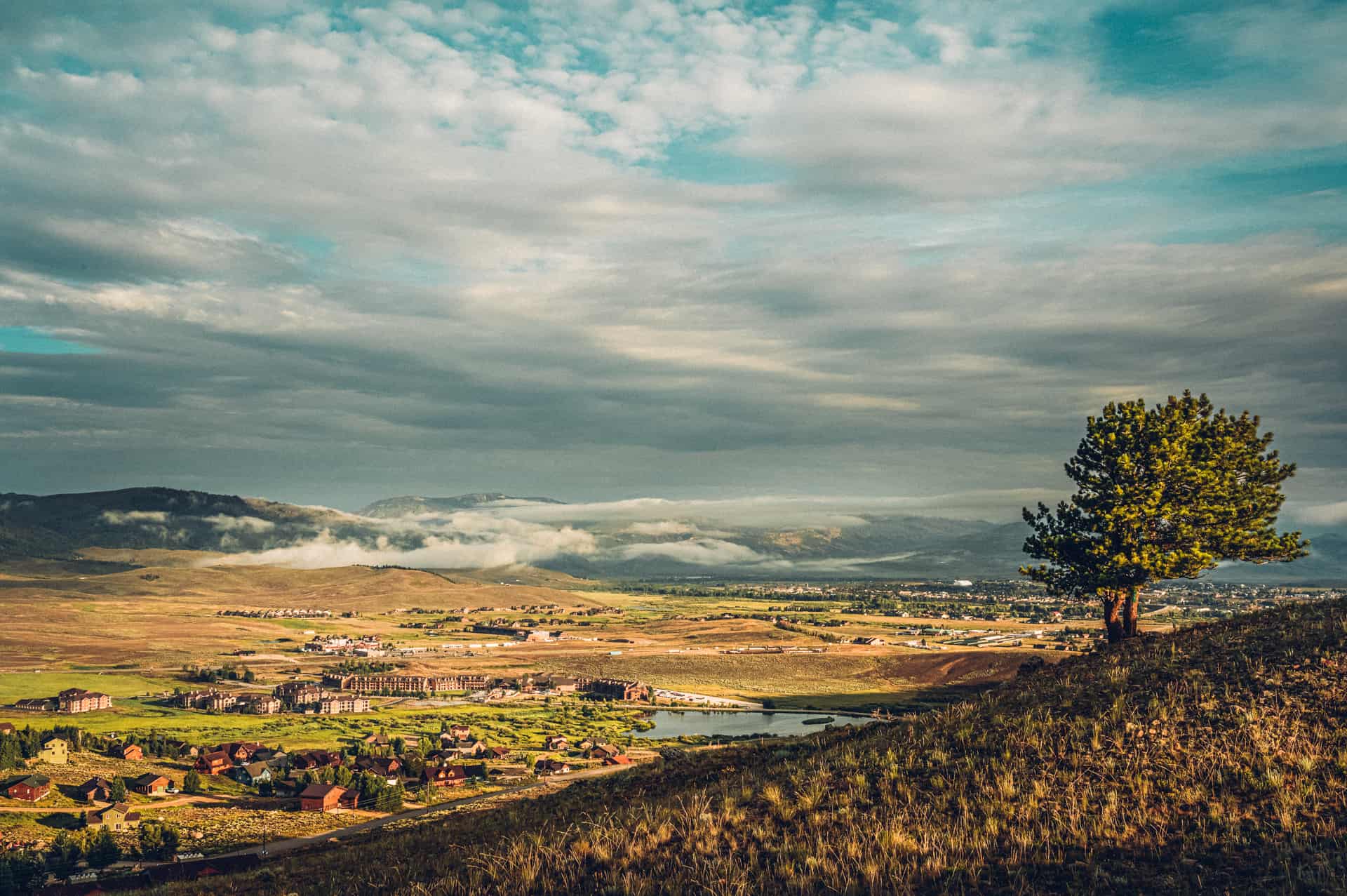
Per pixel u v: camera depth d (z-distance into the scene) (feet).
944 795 83.35
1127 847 71.36
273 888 116.67
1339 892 60.64
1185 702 93.91
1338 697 89.30
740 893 69.97
